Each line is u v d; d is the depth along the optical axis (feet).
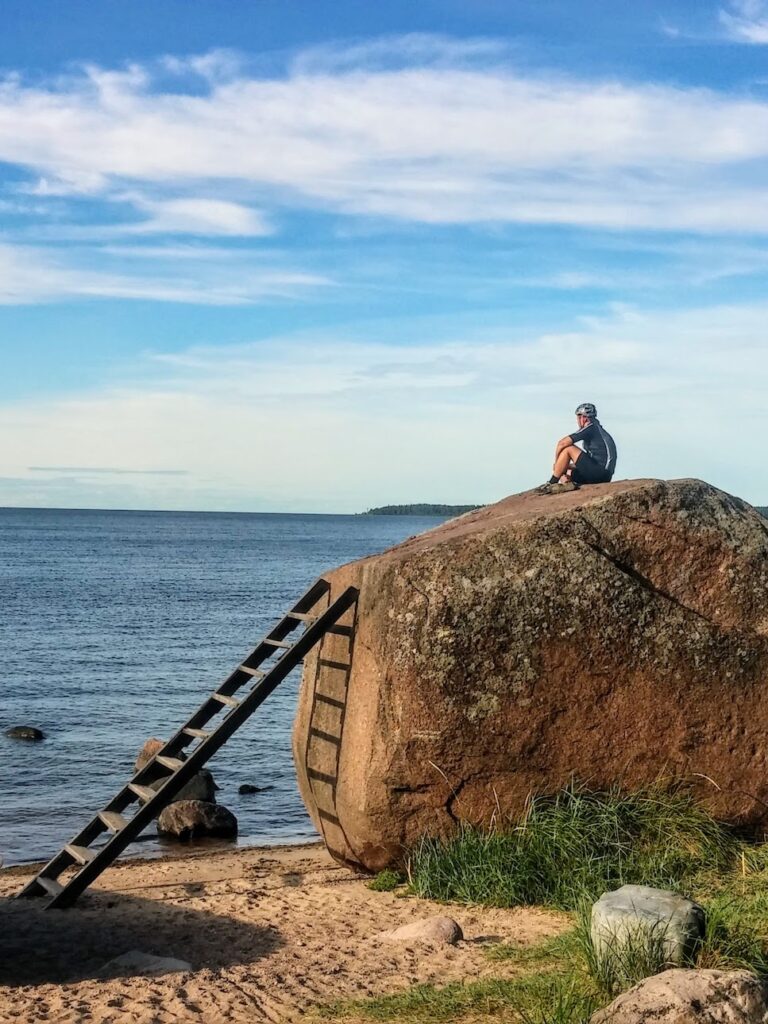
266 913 36.76
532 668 37.06
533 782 37.40
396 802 37.52
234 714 38.58
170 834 57.41
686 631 37.70
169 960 31.65
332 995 28.55
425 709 36.83
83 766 74.54
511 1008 26.09
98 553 405.59
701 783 37.88
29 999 28.94
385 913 35.63
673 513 37.99
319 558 396.98
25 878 46.37
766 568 38.27
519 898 35.06
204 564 343.67
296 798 66.90
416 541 41.57
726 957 25.99
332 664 39.93
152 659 128.16
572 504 38.60
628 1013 21.85
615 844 35.81
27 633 151.33
